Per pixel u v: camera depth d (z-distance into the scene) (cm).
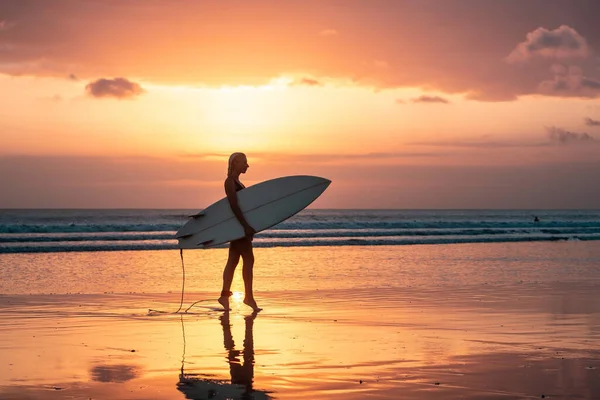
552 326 705
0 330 672
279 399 416
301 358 539
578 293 1022
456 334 653
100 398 418
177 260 1781
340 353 558
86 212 12838
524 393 428
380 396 422
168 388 443
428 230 3681
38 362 522
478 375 479
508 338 630
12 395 423
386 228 4034
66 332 663
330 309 842
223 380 464
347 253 2091
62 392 432
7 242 2620
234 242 861
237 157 889
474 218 8500
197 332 666
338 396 423
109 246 2305
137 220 6600
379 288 1098
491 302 911
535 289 1079
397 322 733
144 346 591
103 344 599
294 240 2784
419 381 462
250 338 630
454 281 1232
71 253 2067
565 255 2020
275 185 904
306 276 1330
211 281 1239
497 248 2408
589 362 523
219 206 891
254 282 1211
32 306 860
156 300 939
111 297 971
